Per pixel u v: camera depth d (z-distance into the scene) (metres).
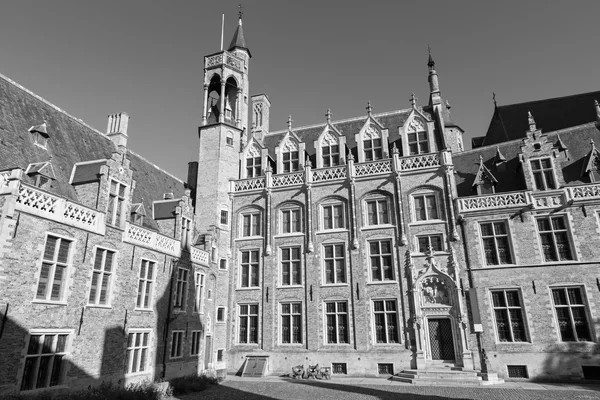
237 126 35.88
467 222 26.89
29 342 15.12
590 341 22.92
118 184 21.05
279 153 33.47
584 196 24.91
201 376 23.27
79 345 17.31
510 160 28.98
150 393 17.77
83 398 15.12
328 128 33.03
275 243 30.88
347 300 27.97
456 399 17.97
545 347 23.47
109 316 19.28
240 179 33.44
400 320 26.53
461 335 24.81
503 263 25.66
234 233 32.31
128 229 21.30
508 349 24.05
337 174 30.75
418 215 28.47
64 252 17.27
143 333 21.59
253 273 31.09
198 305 27.12
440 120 31.58
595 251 24.00
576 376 22.53
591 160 25.52
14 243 14.81
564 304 23.95
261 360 28.09
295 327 28.83
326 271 29.31
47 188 18.19
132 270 21.19
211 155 33.66
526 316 24.23
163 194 30.80
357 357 26.52
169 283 24.12
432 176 28.52
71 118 25.45
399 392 20.06
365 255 28.47
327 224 30.36
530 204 25.56
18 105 21.08
